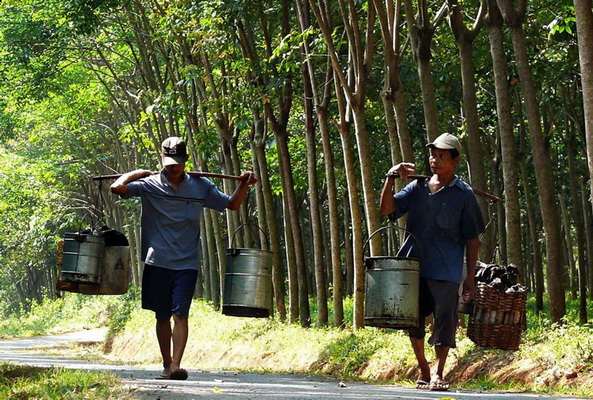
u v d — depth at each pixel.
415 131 33.03
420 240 11.30
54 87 44.59
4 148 63.34
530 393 11.62
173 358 11.66
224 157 31.83
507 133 19.66
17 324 71.81
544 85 29.81
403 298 10.98
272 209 29.77
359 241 23.44
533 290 63.19
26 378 10.50
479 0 26.83
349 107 23.20
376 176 36.34
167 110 29.81
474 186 20.58
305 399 9.19
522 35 19.95
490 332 12.55
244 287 12.59
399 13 21.36
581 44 14.13
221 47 26.53
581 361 13.50
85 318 64.88
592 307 36.94
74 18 33.56
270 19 26.73
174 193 11.70
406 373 16.50
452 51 30.92
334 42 24.19
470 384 14.25
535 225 34.81
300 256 28.92
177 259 11.64
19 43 40.91
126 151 51.47
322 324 27.16
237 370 18.89
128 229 57.28
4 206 61.81
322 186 45.62
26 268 91.25
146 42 37.34
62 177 62.28
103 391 8.90
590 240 41.16
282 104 28.38
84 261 12.25
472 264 11.39
